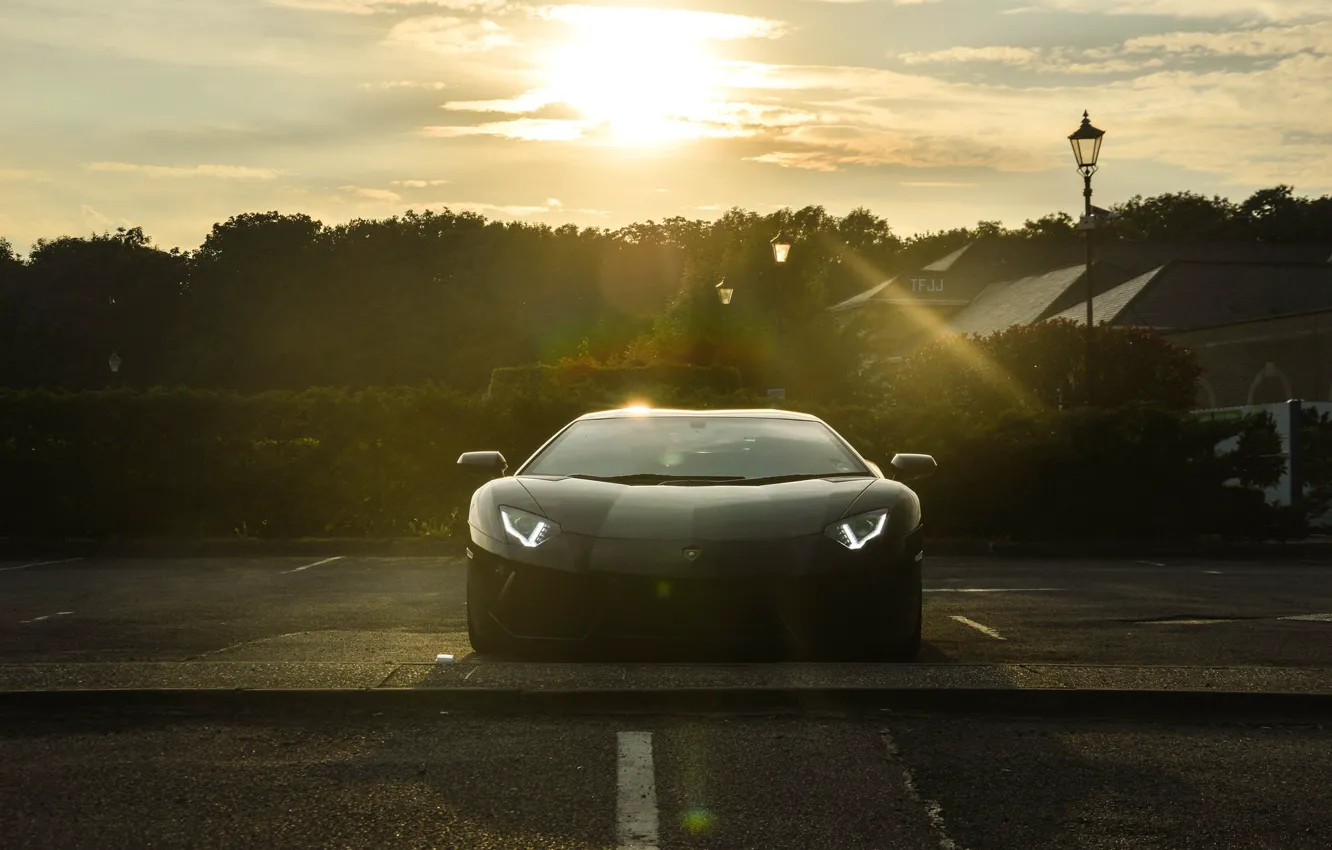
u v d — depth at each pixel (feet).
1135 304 142.10
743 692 16.08
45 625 25.80
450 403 50.34
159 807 12.40
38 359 316.19
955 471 51.93
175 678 16.75
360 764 13.79
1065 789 13.03
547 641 19.08
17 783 13.14
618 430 24.07
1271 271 148.25
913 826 11.91
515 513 20.15
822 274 146.82
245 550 47.67
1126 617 27.53
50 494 49.24
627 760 13.92
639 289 367.66
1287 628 25.77
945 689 16.21
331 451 50.08
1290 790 13.05
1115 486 51.80
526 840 11.51
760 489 20.81
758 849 11.33
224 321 327.47
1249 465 51.90
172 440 49.80
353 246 342.03
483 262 349.61
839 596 18.85
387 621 26.48
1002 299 211.20
